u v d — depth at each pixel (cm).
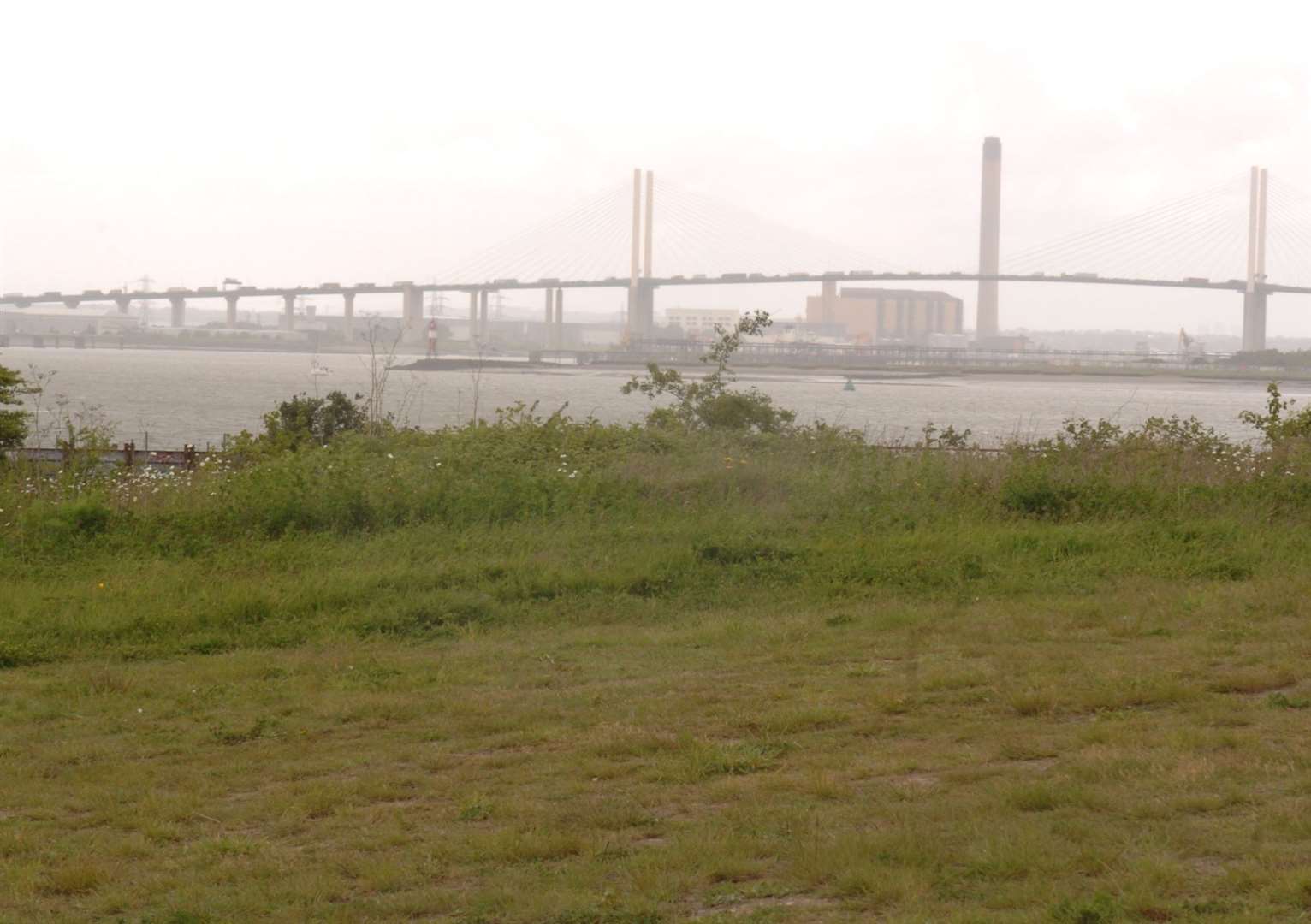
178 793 806
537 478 1762
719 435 2214
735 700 960
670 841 672
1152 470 1884
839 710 910
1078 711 893
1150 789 698
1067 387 16425
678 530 1576
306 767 854
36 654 1176
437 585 1379
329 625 1255
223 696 1033
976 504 1741
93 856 703
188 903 622
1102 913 531
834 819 687
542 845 672
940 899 572
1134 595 1290
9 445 2362
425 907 601
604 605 1316
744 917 563
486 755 866
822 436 2223
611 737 872
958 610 1258
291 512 1638
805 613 1271
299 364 18438
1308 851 594
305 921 595
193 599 1310
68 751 904
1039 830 640
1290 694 902
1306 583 1318
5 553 1520
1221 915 527
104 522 1619
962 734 845
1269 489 1767
